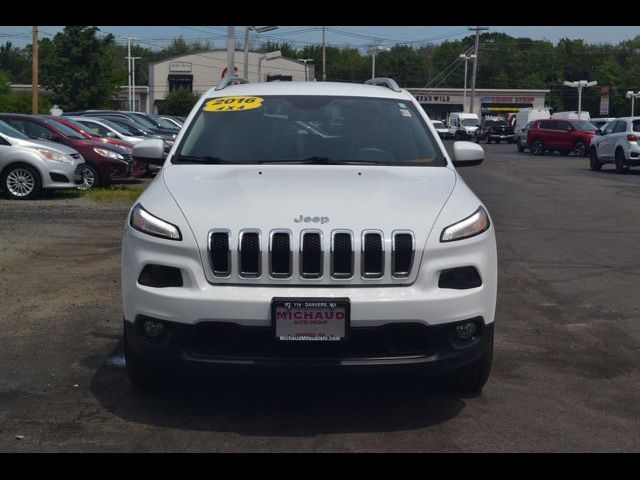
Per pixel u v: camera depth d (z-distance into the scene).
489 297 4.69
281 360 4.38
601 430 4.68
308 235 4.45
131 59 71.19
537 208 15.33
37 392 5.15
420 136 5.91
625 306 7.62
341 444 4.42
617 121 26.52
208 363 4.40
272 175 5.14
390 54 101.00
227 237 4.45
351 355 4.41
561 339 6.53
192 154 5.62
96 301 7.48
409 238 4.49
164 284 4.52
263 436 4.51
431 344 4.46
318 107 6.05
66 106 45.50
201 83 74.25
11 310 7.14
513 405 5.04
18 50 103.81
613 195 18.02
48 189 15.18
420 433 4.58
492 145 57.00
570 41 107.75
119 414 4.80
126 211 13.67
